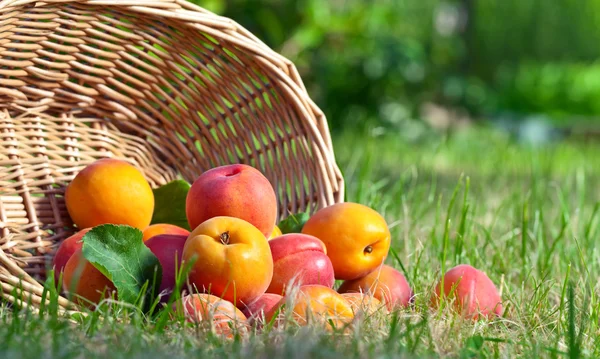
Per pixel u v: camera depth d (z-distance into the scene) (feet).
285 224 8.39
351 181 14.56
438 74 35.24
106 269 6.54
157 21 8.50
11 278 6.43
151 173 9.43
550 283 8.45
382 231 7.66
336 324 6.15
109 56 8.66
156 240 7.22
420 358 5.44
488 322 6.99
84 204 8.07
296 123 8.85
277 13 25.05
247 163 9.32
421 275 8.89
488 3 55.31
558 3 56.75
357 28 27.66
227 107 9.18
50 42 8.20
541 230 10.54
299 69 28.17
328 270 7.22
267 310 6.53
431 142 29.68
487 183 17.51
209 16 8.21
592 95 47.98
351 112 29.81
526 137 36.91
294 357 5.23
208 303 6.25
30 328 5.55
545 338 6.61
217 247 6.61
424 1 46.65
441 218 12.57
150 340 5.65
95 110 9.07
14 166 8.38
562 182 18.62
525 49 56.18
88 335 5.69
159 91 9.15
